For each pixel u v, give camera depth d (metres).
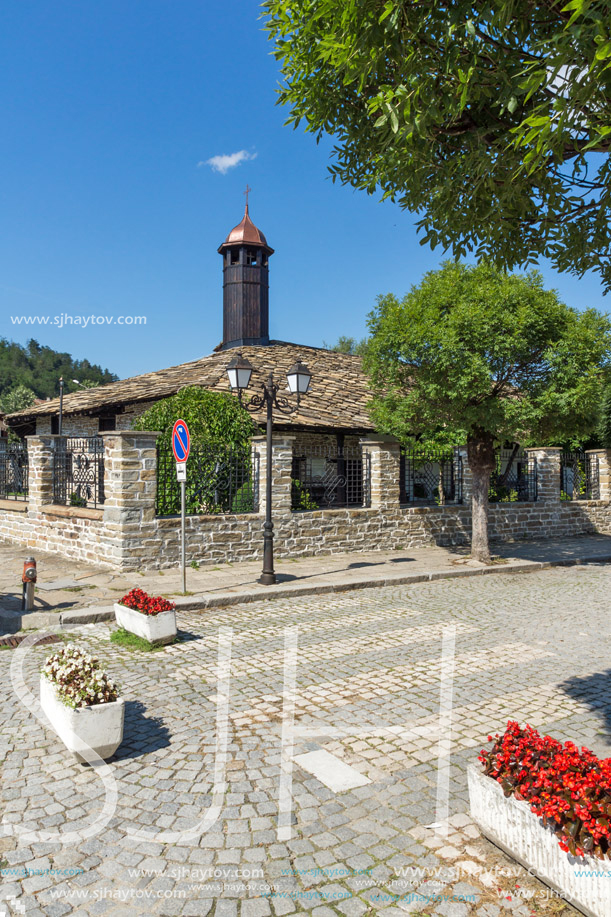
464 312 11.38
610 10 2.63
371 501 14.66
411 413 12.70
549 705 5.12
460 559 13.34
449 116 4.16
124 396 17.58
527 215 4.78
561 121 3.04
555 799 2.79
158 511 11.72
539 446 18.41
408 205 4.88
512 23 3.60
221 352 22.80
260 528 12.51
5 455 15.90
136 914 2.70
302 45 4.44
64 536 12.52
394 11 3.34
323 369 21.84
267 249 23.56
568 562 13.55
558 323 12.11
